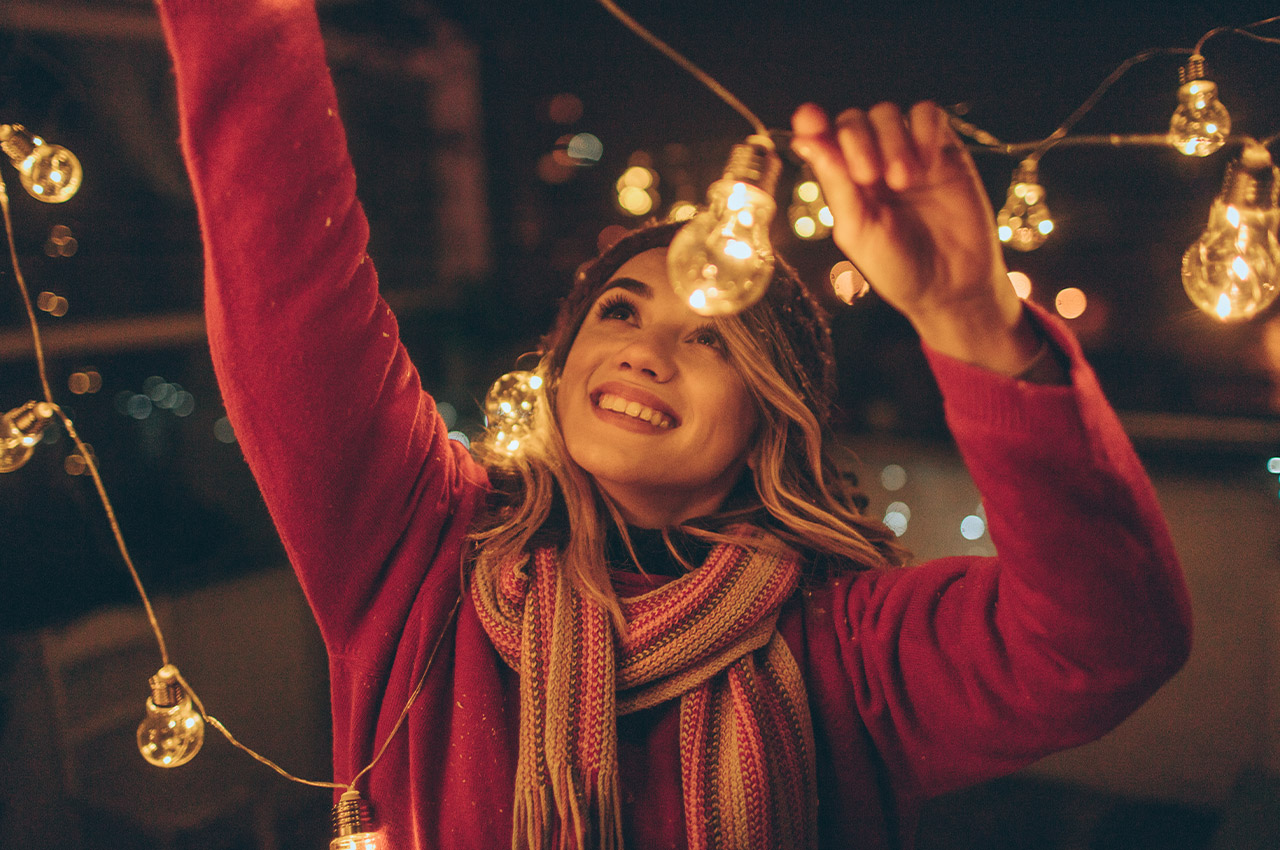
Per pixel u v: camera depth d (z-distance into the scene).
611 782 0.93
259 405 0.93
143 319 3.87
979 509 3.49
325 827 2.70
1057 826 2.92
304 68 0.90
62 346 3.57
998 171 3.42
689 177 4.44
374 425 1.01
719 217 0.61
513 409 1.28
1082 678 0.75
